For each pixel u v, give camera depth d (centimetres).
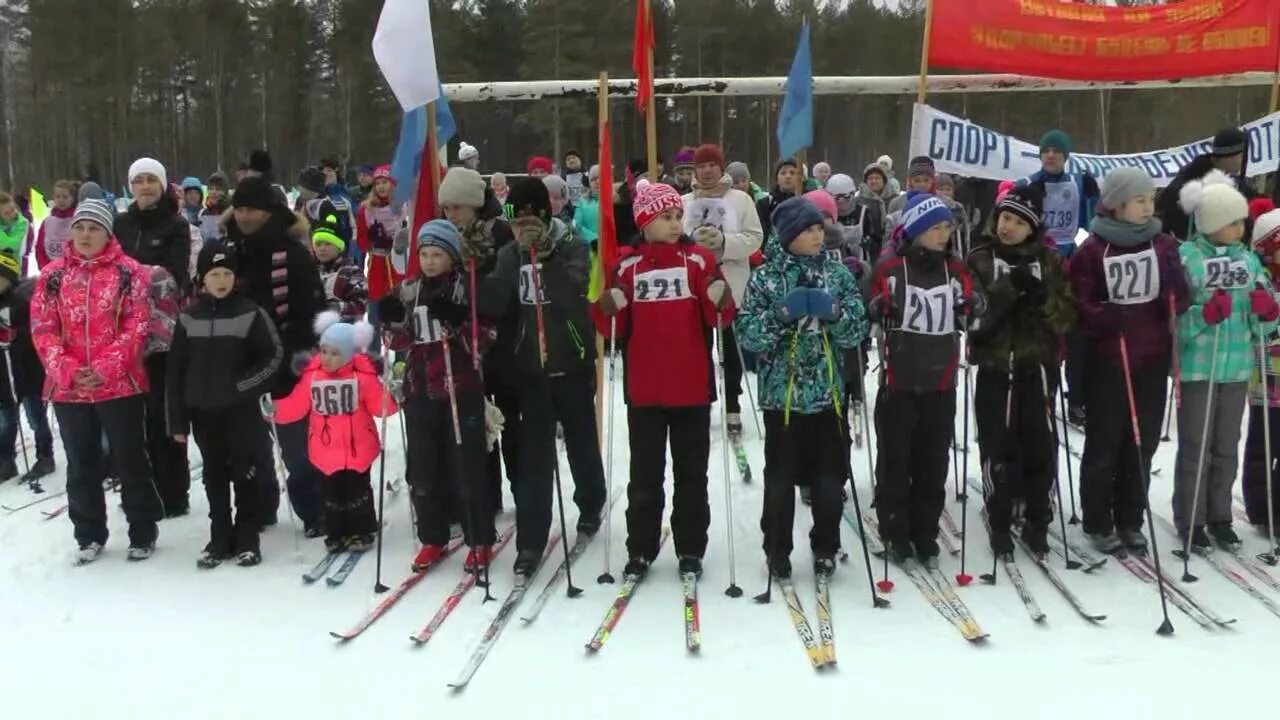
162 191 539
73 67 3294
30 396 600
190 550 487
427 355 439
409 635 385
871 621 389
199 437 463
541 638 379
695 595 413
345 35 3331
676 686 342
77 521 472
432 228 432
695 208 573
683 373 413
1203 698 328
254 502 473
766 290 409
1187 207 461
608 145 474
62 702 342
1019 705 325
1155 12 621
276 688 348
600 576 436
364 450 468
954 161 646
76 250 462
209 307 456
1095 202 673
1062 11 618
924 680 342
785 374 412
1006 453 439
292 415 470
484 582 430
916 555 444
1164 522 494
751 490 553
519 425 451
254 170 716
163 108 3516
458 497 479
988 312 431
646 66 548
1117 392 440
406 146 512
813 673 348
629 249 425
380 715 328
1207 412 438
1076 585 420
